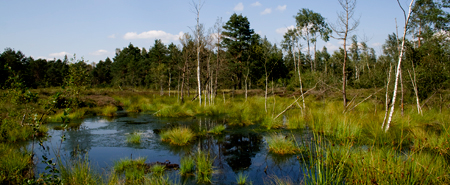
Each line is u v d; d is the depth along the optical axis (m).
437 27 13.51
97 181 4.84
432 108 12.74
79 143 8.51
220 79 29.39
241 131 10.44
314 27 15.62
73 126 11.80
